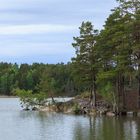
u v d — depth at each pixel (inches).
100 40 3026.6
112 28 2908.5
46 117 2982.3
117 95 2974.9
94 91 3265.3
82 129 2174.0
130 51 2817.4
